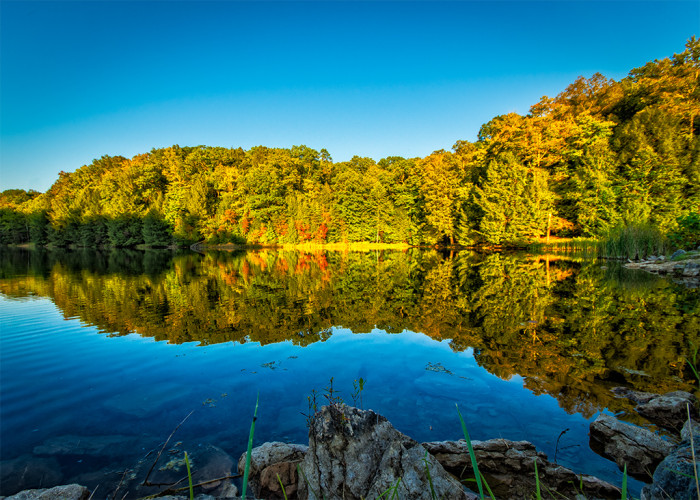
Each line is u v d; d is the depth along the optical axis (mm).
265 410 4918
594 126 37844
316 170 74438
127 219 56594
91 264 28172
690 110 36188
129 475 3689
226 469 3820
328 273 20500
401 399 5125
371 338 8031
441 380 5734
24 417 4781
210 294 13586
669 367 6172
